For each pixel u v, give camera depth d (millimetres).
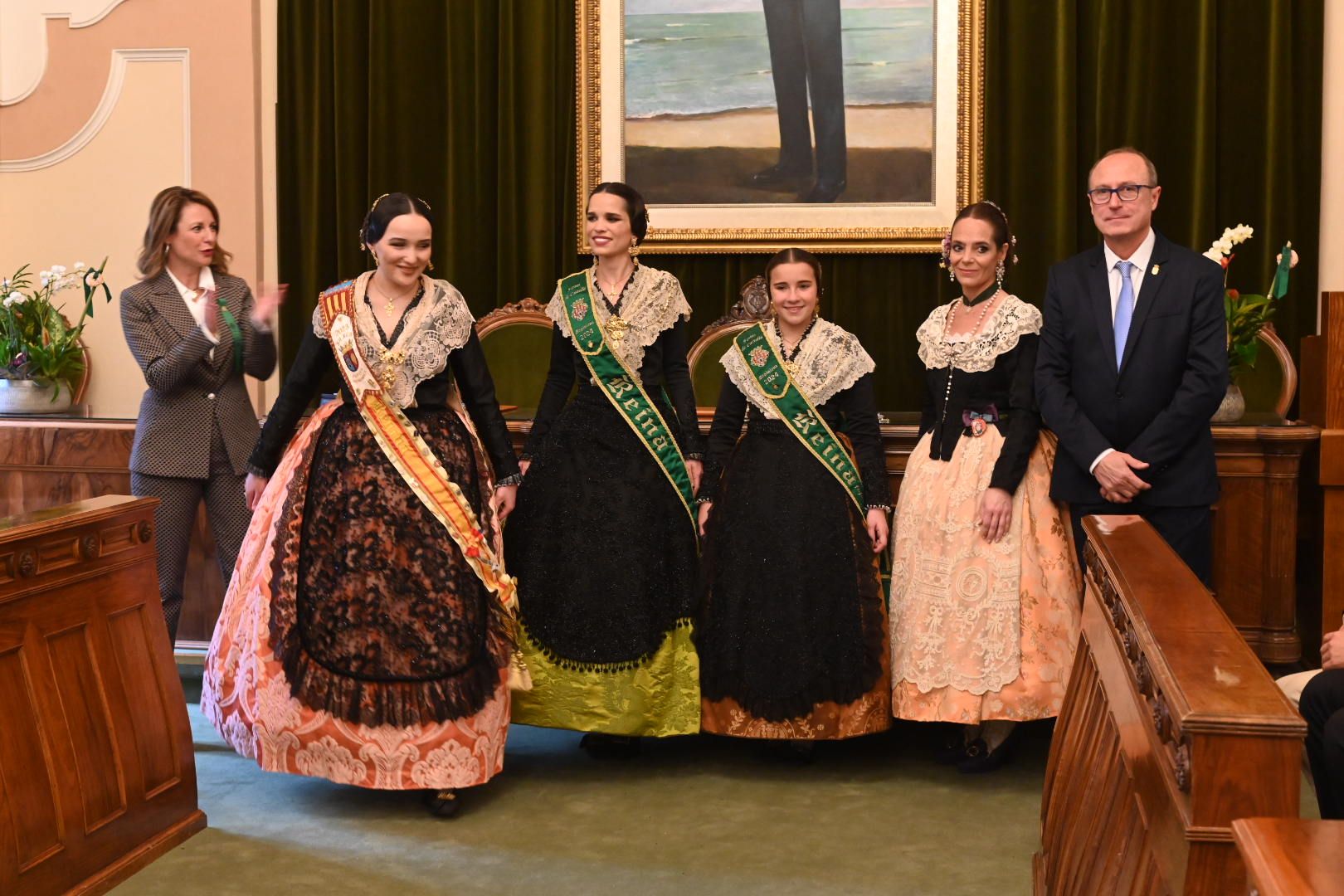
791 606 3158
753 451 3281
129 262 5184
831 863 2691
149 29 5113
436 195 5082
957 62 4816
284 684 2896
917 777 3242
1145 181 2977
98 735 2580
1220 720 1190
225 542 3549
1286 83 4652
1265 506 3436
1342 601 3506
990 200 4863
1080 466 3025
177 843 2783
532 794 3119
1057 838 2217
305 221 5145
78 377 5145
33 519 2502
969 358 3195
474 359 3090
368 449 2953
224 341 3486
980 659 3096
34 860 2355
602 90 4969
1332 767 2082
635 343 3203
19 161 5180
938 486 3199
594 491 3178
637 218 3236
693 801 3070
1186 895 1201
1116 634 1850
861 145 4898
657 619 3170
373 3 4984
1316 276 4723
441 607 2912
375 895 2531
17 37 5152
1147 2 4684
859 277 4988
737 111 4938
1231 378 3584
